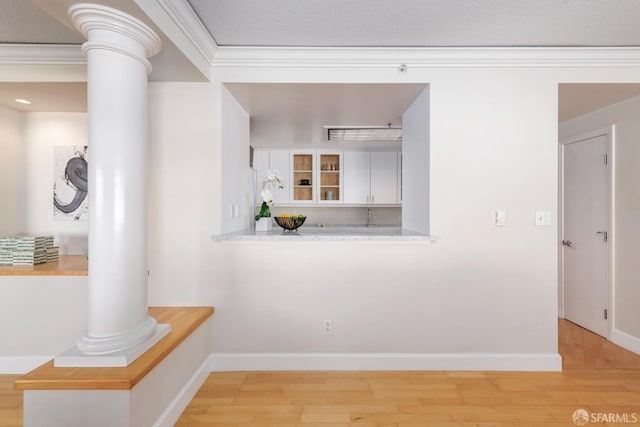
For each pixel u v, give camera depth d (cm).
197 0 175
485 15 188
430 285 235
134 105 160
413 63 231
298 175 504
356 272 236
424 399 199
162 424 166
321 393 205
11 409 188
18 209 288
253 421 179
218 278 236
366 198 497
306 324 237
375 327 237
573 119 327
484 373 230
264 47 225
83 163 289
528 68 232
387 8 182
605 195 291
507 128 233
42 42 212
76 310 225
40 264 246
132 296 161
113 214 155
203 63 217
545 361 233
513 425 175
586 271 314
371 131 366
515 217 233
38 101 262
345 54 228
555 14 186
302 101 271
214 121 234
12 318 224
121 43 154
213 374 230
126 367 147
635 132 263
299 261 237
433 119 233
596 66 229
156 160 234
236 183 272
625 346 272
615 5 177
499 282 234
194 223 235
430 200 234
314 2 176
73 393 139
